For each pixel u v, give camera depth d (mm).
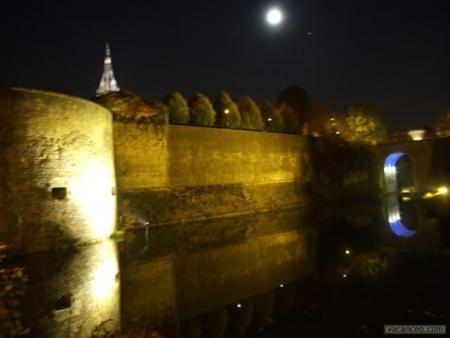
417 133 48062
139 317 10508
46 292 11094
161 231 22062
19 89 14805
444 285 12938
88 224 17016
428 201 35312
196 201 26203
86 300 10750
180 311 11516
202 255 17234
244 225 24734
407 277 14023
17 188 14555
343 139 39406
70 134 16359
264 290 13492
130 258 16031
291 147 34375
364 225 26016
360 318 10375
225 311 11688
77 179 16562
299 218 28125
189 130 26297
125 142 22344
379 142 42719
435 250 18766
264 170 31578
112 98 22672
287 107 41281
